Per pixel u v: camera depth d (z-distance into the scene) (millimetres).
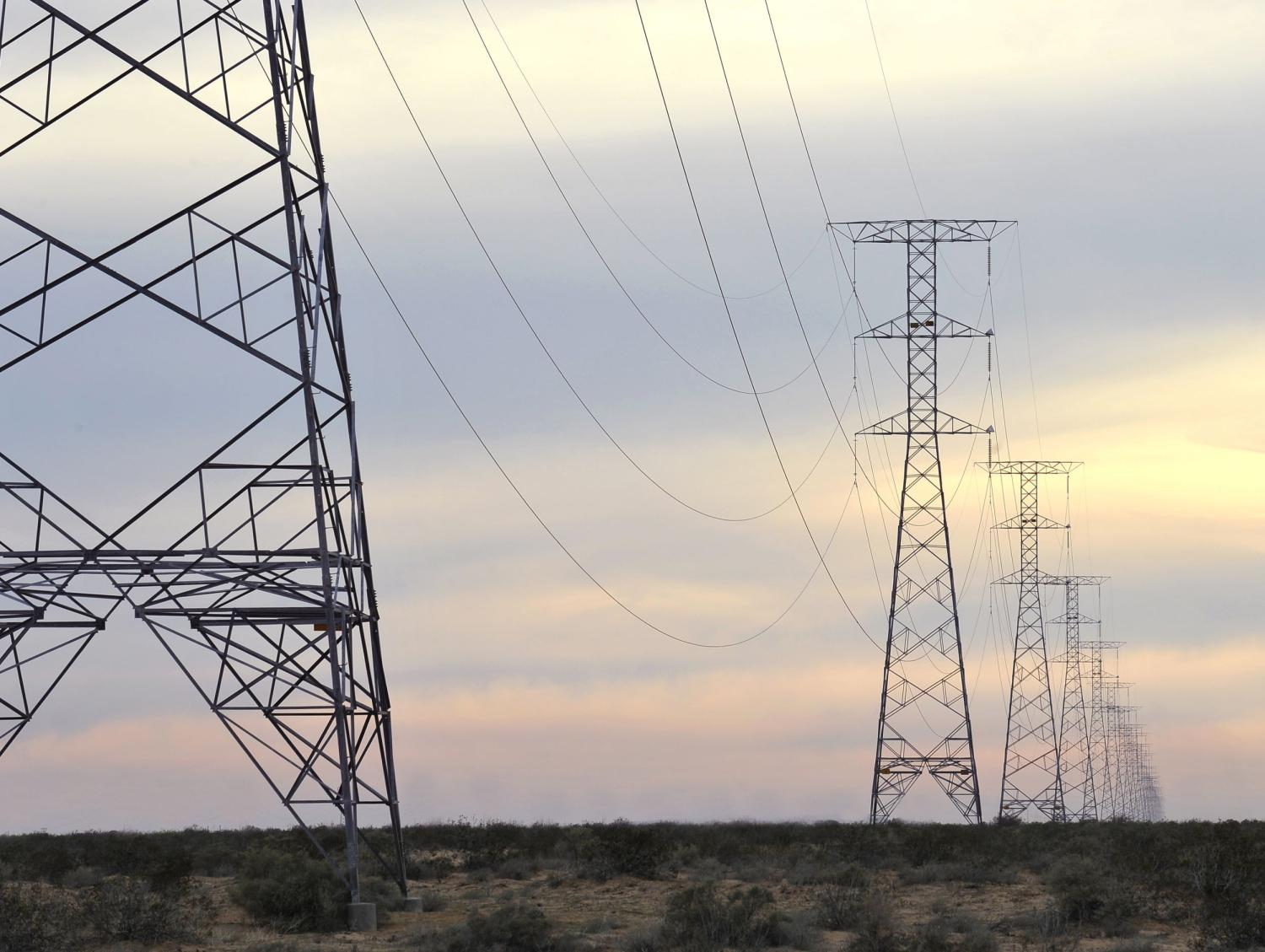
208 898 50812
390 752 50531
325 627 46844
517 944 39625
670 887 59406
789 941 40469
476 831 93312
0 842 92375
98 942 42500
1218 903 42312
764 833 97000
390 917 48438
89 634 45062
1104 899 46656
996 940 39812
